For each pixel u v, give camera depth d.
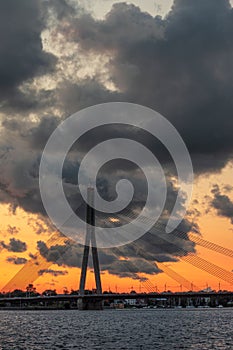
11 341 138.12
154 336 149.88
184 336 149.50
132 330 172.75
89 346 126.44
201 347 124.12
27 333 162.75
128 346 126.19
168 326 191.38
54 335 155.00
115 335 153.62
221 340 138.62
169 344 129.75
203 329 176.00
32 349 121.38
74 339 142.62
